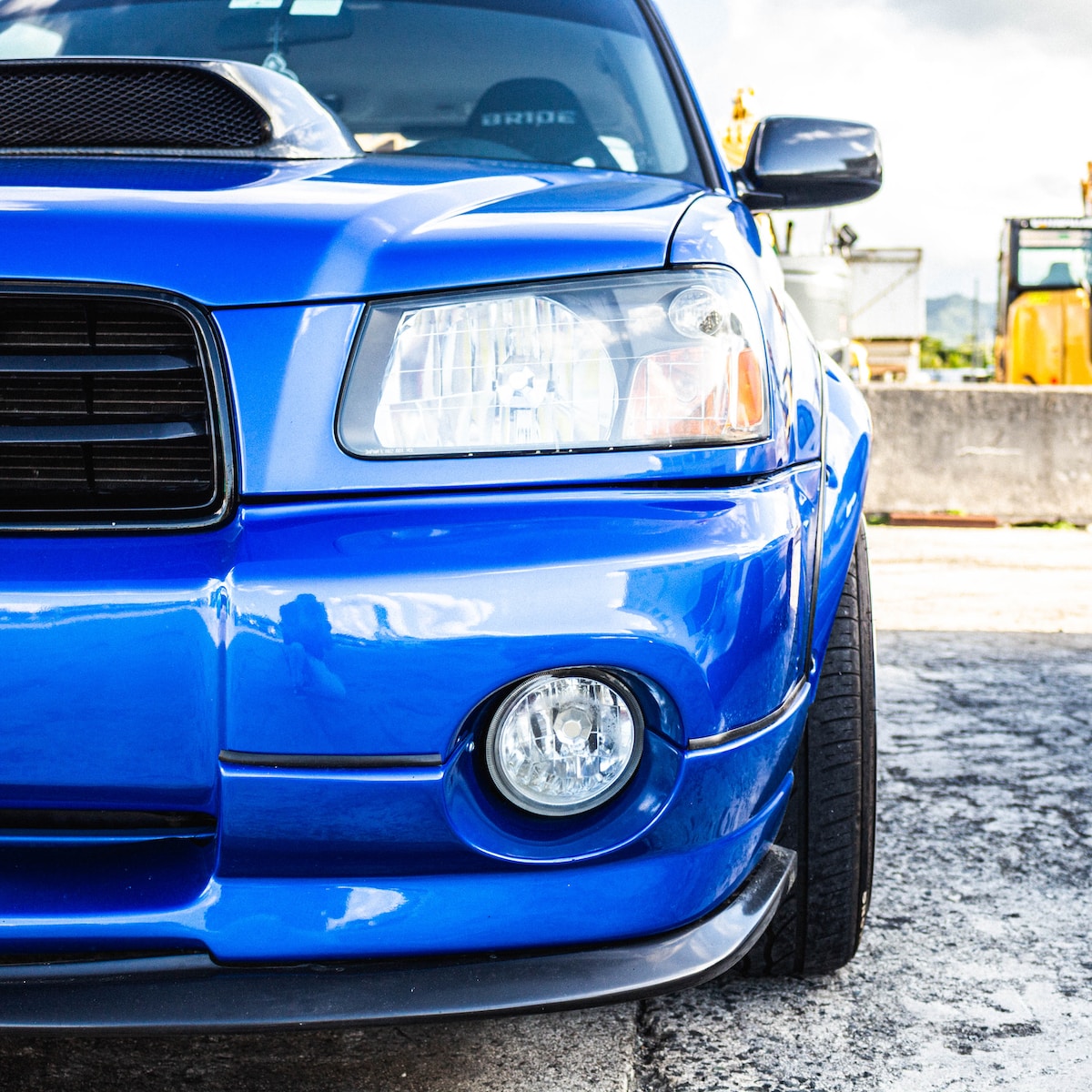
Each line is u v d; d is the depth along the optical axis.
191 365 1.22
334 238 1.26
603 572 1.16
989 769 2.68
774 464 1.32
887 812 2.42
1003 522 7.15
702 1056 1.56
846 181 2.11
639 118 2.18
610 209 1.42
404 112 2.18
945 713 3.13
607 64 2.26
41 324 1.23
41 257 1.22
